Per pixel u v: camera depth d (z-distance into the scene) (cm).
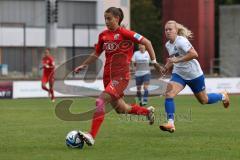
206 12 15500
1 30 16162
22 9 17762
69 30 17100
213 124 4659
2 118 5309
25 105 7275
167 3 15925
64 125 4625
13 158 2894
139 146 3322
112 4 12400
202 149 3203
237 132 4072
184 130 4194
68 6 17138
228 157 2925
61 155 2986
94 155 2986
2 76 13750
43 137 3784
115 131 4116
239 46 16512
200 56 15388
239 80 10700
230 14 16762
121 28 3269
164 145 3366
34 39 16512
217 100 3962
